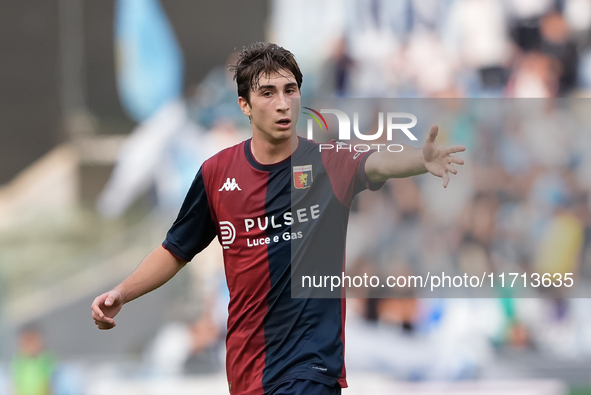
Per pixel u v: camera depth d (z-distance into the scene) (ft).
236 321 29.86
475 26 95.25
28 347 90.68
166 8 95.50
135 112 95.45
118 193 94.89
